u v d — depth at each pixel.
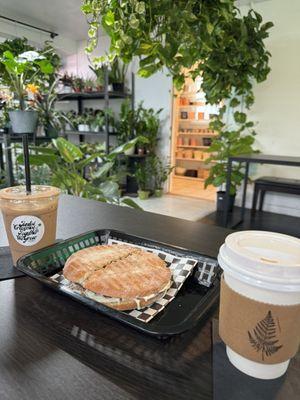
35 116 0.85
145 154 4.57
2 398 0.34
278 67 3.48
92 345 0.43
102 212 1.08
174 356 0.41
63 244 0.65
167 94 4.51
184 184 5.79
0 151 4.25
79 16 4.02
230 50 1.83
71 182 2.08
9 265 0.66
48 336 0.45
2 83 1.05
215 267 0.58
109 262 0.55
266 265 0.33
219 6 0.84
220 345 0.43
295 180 3.52
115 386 0.36
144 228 0.92
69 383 0.37
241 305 0.35
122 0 0.75
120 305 0.46
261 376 0.37
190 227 0.94
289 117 3.53
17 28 4.39
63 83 4.61
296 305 0.34
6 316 0.49
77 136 5.44
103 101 5.19
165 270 0.54
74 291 0.50
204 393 0.36
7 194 0.60
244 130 3.81
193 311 0.46
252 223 3.38
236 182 3.63
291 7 3.28
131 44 0.85
